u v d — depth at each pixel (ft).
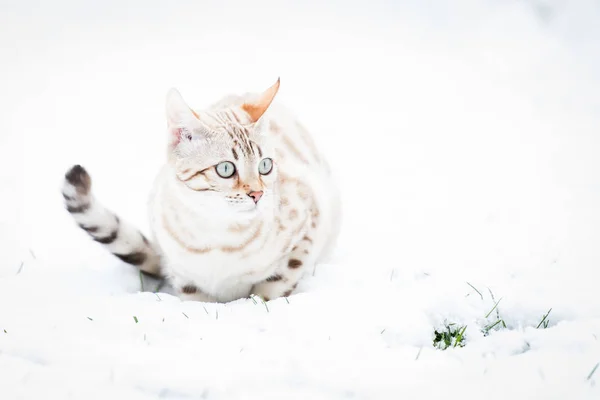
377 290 13.46
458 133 32.14
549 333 11.25
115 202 21.93
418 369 10.28
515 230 18.10
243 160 12.83
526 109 36.73
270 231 13.50
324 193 15.62
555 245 16.40
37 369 10.26
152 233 15.17
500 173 25.35
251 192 12.78
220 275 13.76
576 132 31.50
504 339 11.22
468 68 46.93
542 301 12.76
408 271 14.79
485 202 21.62
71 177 14.30
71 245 18.16
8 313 12.27
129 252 15.07
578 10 54.03
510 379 9.90
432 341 11.85
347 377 10.05
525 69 46.21
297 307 12.51
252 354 10.73
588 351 10.61
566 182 23.40
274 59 47.73
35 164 26.21
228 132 12.81
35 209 21.20
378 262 15.75
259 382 9.95
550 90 40.93
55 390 9.74
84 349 10.83
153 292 14.94
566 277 13.96
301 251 14.30
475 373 10.11
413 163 27.32
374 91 40.63
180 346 11.00
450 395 9.61
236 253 13.41
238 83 39.83
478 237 17.66
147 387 9.81
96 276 14.97
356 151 29.12
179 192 13.07
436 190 23.54
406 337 11.71
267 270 13.92
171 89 12.65
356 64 47.34
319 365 10.38
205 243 13.28
